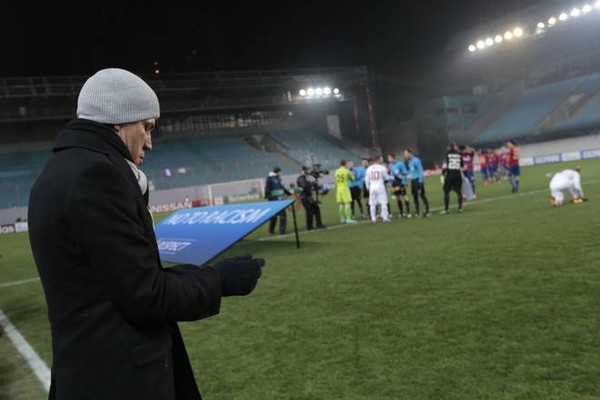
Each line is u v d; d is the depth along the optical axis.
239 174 39.53
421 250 7.96
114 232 1.21
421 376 3.19
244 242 11.48
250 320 4.98
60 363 1.26
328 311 4.98
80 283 1.24
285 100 45.47
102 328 1.24
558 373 3.03
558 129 43.12
